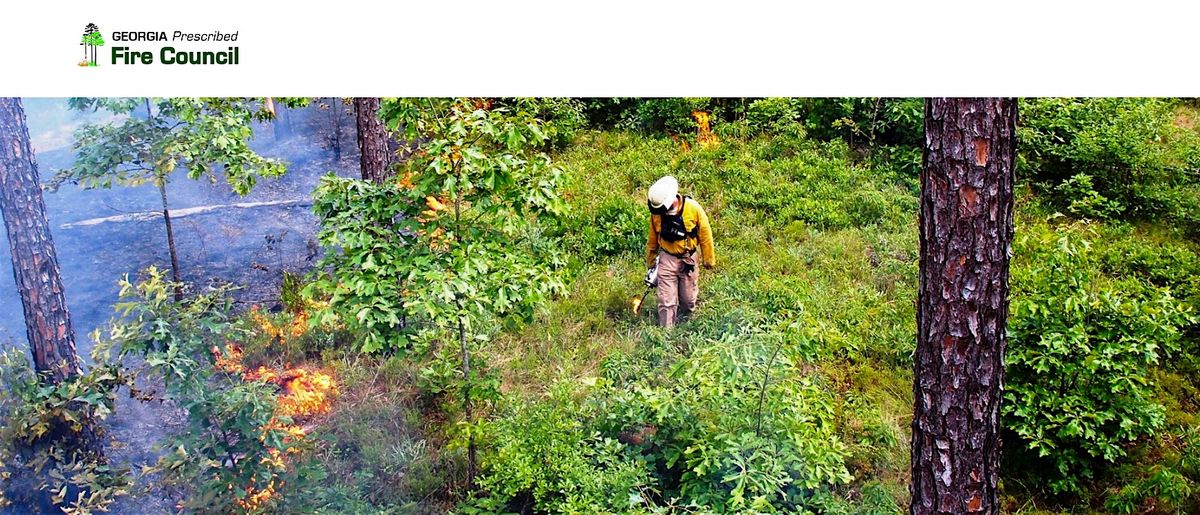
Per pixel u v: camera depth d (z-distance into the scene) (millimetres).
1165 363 7996
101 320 8648
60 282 6109
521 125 5258
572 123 13102
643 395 5996
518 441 5598
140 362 7984
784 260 9453
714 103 13445
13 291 9219
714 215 10609
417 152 5582
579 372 7527
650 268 8078
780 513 5152
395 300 5207
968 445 4469
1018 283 7055
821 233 10078
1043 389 6422
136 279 9414
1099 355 6215
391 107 5188
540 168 5562
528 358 7680
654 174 11641
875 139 12602
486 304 5375
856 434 6754
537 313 8289
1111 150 11148
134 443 6875
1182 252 9672
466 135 5348
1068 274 6699
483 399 6102
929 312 4348
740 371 5422
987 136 3941
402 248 5340
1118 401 6383
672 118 13203
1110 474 6555
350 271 5281
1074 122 11797
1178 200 10766
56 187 8398
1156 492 6289
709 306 8125
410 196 5359
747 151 12242
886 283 9070
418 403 7203
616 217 10188
